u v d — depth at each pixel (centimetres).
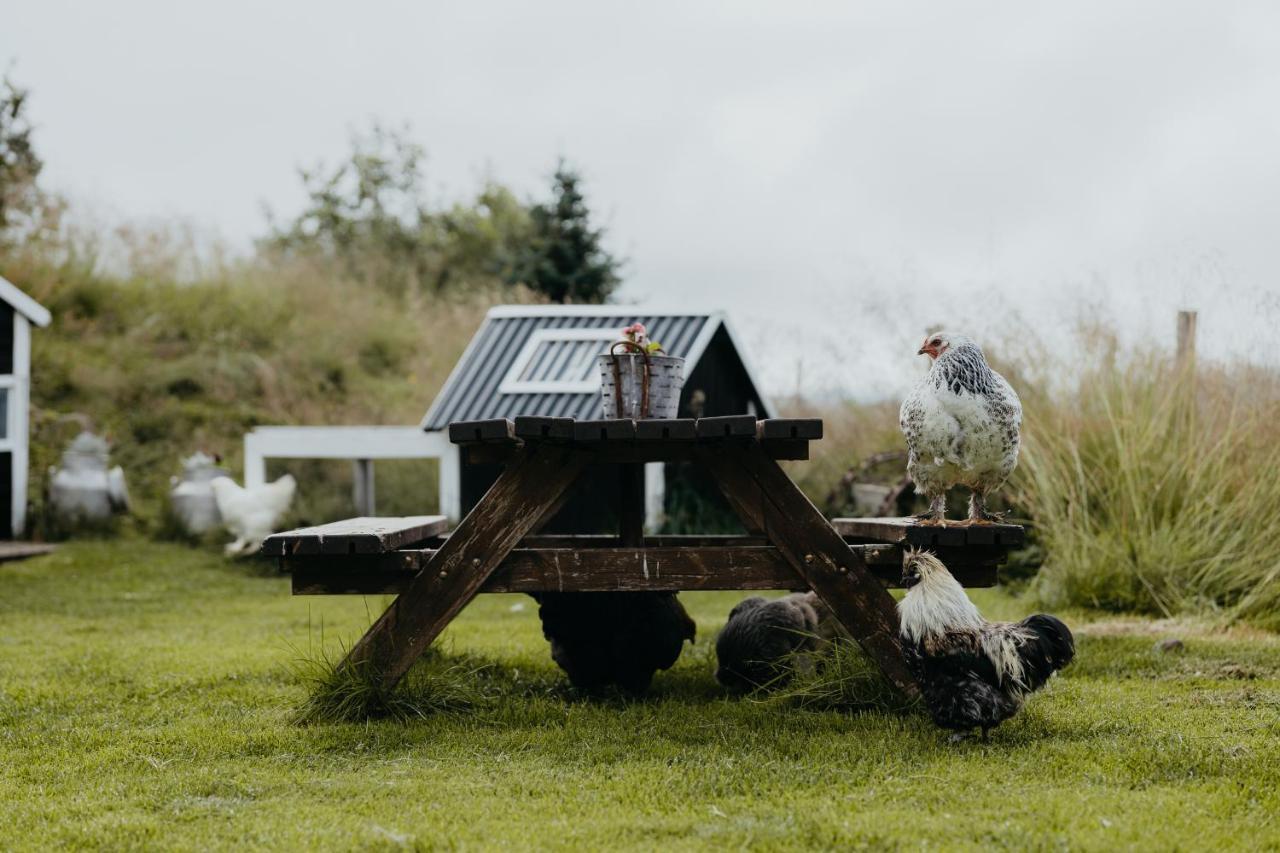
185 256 1973
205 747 463
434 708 515
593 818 361
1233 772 406
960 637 443
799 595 621
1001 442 486
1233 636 737
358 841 340
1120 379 941
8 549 1173
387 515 1331
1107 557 859
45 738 486
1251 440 865
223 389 1655
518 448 514
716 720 504
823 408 1371
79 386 1588
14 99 1878
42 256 1770
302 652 680
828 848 330
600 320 1291
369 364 1867
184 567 1159
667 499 1235
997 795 379
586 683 577
